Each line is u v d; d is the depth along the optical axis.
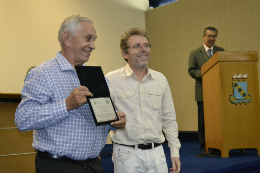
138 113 1.84
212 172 2.79
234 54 3.23
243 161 3.09
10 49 5.07
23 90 1.35
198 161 3.24
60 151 1.33
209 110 3.55
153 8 6.98
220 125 3.26
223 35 5.77
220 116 3.24
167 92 1.99
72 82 1.44
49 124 1.28
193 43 6.12
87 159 1.43
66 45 1.48
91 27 1.49
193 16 6.14
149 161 1.77
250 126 3.24
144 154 1.78
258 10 5.41
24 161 2.83
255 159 3.19
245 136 3.24
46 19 5.48
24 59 5.20
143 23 6.84
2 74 4.96
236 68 3.25
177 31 6.35
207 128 3.62
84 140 1.38
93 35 1.50
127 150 1.78
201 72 3.77
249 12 5.50
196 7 6.10
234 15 5.66
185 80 6.20
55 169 1.33
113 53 6.26
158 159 1.81
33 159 2.88
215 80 3.33
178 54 6.32
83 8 5.93
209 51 4.42
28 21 5.28
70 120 1.37
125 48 1.92
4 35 5.04
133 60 1.89
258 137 3.25
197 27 6.08
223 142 3.23
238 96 3.22
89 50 1.49
